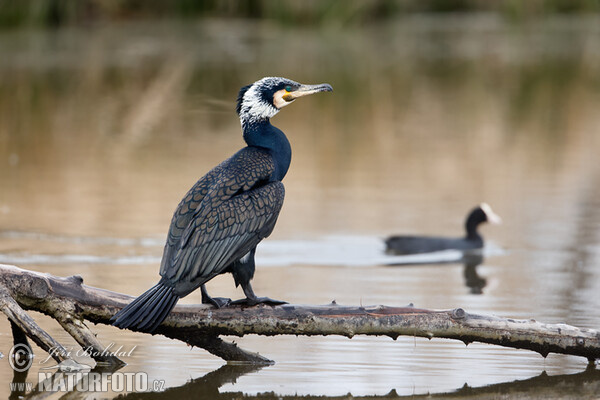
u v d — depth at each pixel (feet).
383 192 57.88
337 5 133.90
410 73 107.55
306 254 44.70
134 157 65.21
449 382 27.09
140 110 82.23
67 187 56.39
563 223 51.60
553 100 93.71
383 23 146.41
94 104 84.48
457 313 27.02
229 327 26.66
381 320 26.84
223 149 68.18
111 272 39.65
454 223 51.29
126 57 106.83
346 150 69.92
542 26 151.64
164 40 119.24
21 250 42.98
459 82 103.30
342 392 26.12
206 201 26.30
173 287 25.31
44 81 93.56
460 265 43.75
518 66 114.52
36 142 69.56
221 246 25.85
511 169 64.59
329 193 57.16
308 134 75.72
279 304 26.94
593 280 40.57
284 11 132.46
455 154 69.15
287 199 55.62
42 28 123.34
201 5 135.03
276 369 28.12
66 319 26.91
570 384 27.04
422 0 161.38
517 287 39.27
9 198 53.31
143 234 46.78
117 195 54.70
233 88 91.76
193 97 87.51
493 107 89.66
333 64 109.50
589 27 150.71
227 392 26.03
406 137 75.20
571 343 27.48
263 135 28.63
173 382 26.84
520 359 29.25
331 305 27.02
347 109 87.25
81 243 44.65
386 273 41.81
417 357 29.35
